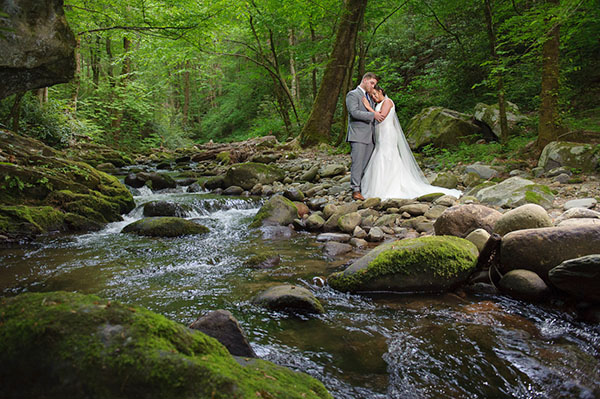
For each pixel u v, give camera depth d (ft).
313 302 8.71
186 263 12.37
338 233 15.96
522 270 9.43
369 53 57.41
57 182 18.78
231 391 3.87
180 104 117.08
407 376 6.31
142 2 20.97
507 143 25.36
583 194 16.60
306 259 12.70
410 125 34.12
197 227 16.71
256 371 4.74
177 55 40.45
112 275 11.16
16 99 26.94
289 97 50.24
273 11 43.98
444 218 12.67
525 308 8.82
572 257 8.96
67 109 41.52
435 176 21.62
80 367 3.76
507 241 9.79
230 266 12.08
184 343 4.40
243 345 6.14
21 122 31.37
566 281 8.23
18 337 3.97
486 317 8.40
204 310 8.79
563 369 6.42
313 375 6.30
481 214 12.28
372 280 9.85
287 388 4.55
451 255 9.92
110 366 3.80
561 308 8.63
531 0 28.12
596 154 19.61
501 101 25.34
